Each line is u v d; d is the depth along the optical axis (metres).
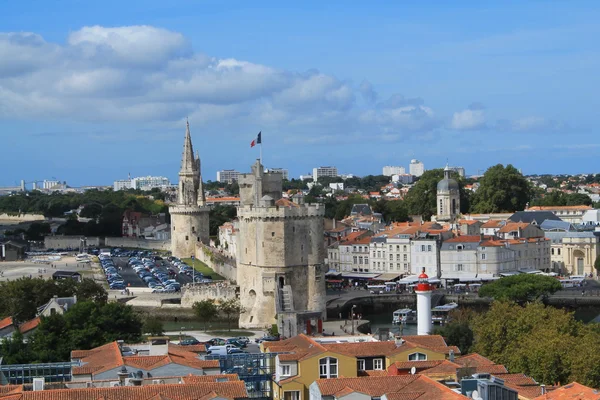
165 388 111.12
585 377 141.25
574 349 146.62
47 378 129.75
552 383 142.88
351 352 132.62
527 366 147.75
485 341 167.12
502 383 107.56
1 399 106.88
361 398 109.31
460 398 102.31
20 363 156.00
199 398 109.25
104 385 121.69
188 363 130.62
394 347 135.25
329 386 112.44
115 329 186.38
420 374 117.88
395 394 105.94
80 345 174.12
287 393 126.06
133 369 126.69
